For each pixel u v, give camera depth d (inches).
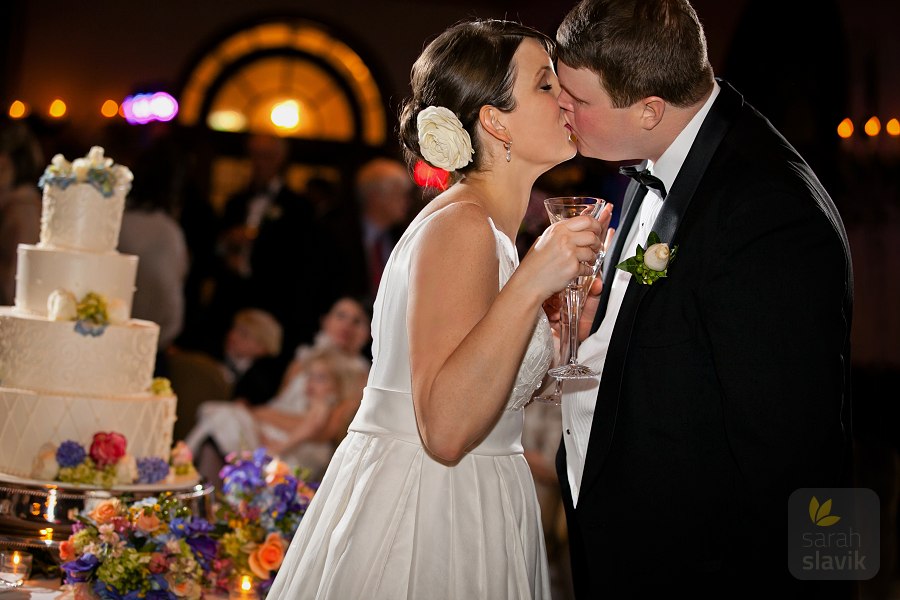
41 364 127.3
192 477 135.9
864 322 272.2
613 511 92.1
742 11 298.7
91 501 120.2
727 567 88.4
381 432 87.1
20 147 279.3
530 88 88.8
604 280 103.3
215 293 271.7
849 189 274.5
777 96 284.2
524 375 85.7
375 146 373.7
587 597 95.0
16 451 125.9
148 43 364.5
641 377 89.8
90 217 131.7
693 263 88.0
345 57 377.1
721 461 88.7
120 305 132.2
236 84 371.2
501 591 84.4
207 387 249.3
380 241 295.9
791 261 83.4
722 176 89.1
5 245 277.9
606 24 90.7
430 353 76.9
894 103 275.6
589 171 262.8
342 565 84.1
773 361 82.7
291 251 274.4
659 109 92.1
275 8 370.3
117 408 127.3
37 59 357.7
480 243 79.7
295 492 122.6
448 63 89.1
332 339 257.6
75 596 108.8
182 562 111.0
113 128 286.5
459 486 85.6
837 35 277.7
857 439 199.2
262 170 285.7
